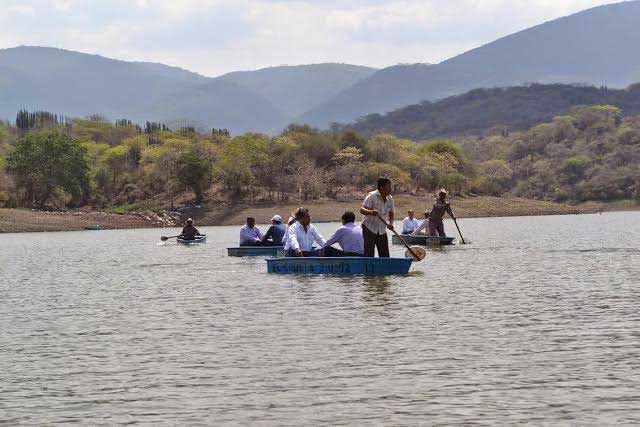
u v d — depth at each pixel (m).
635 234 70.88
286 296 25.45
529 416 11.92
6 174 174.75
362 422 11.82
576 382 13.66
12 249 68.19
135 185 193.88
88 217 150.50
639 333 17.78
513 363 15.09
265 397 13.23
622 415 11.84
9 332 20.06
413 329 18.73
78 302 25.92
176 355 16.61
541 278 29.78
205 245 64.12
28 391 14.06
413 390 13.39
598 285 27.08
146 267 40.72
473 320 19.89
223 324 20.28
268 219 163.12
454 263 37.41
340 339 17.69
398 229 90.12
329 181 189.12
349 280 29.73
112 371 15.38
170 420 12.20
